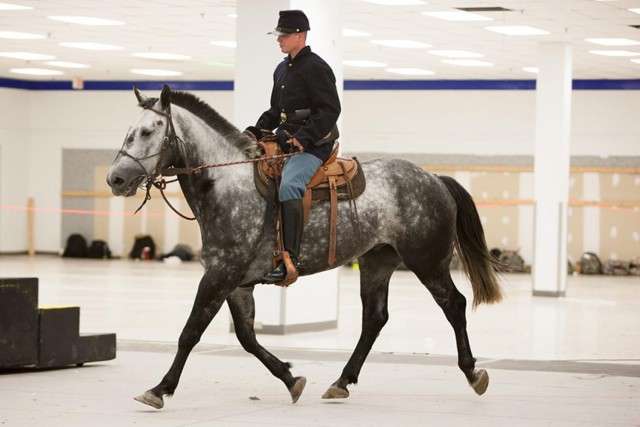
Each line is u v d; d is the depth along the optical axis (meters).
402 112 33.50
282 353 12.30
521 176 32.59
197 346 12.78
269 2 14.30
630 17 20.25
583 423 7.80
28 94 36.28
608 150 31.77
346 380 8.84
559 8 19.53
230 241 8.21
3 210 35.69
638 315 18.33
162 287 23.22
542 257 23.19
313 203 8.47
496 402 8.74
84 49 27.31
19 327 9.85
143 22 22.30
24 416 7.81
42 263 31.89
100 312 17.30
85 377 9.85
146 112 8.17
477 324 16.38
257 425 7.60
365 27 22.62
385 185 8.77
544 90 23.70
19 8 20.78
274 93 8.83
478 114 32.94
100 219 35.84
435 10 20.17
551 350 13.05
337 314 15.35
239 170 8.33
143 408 8.23
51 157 36.19
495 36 23.41
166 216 35.38
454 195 9.18
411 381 9.98
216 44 25.62
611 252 31.91
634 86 31.42
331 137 8.46
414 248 8.88
